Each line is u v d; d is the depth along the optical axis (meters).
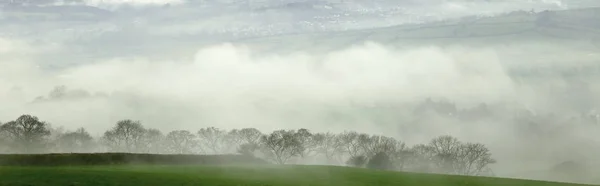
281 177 85.69
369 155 161.75
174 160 122.06
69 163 104.06
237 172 91.69
